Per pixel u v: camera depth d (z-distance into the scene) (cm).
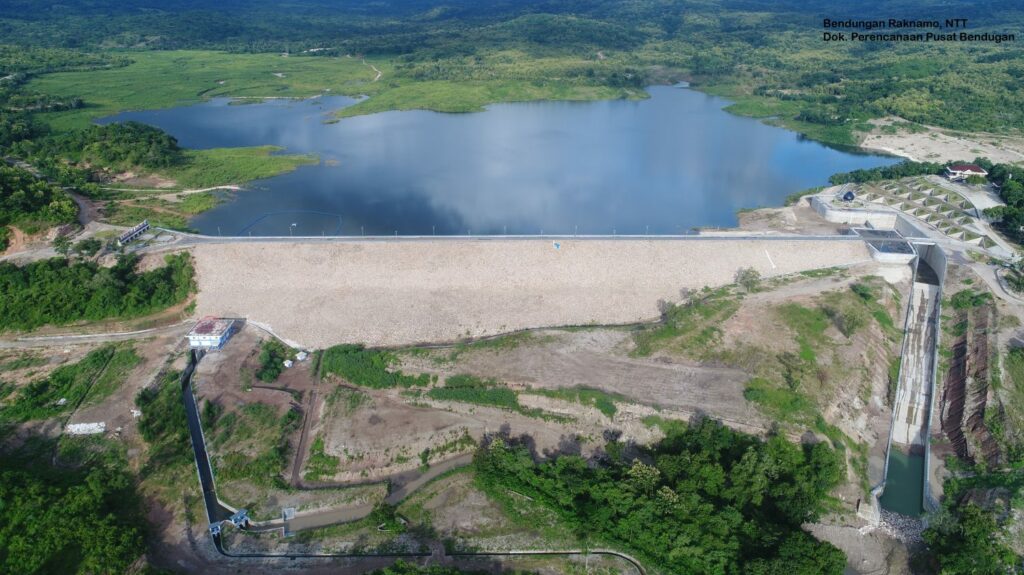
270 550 9456
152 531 9669
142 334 14425
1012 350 12769
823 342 13512
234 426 11675
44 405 12056
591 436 11475
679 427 11350
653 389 12150
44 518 9069
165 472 10681
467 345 13838
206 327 14162
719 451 10450
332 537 9650
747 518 9394
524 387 12338
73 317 14500
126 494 10169
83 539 8844
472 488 10500
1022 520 9294
